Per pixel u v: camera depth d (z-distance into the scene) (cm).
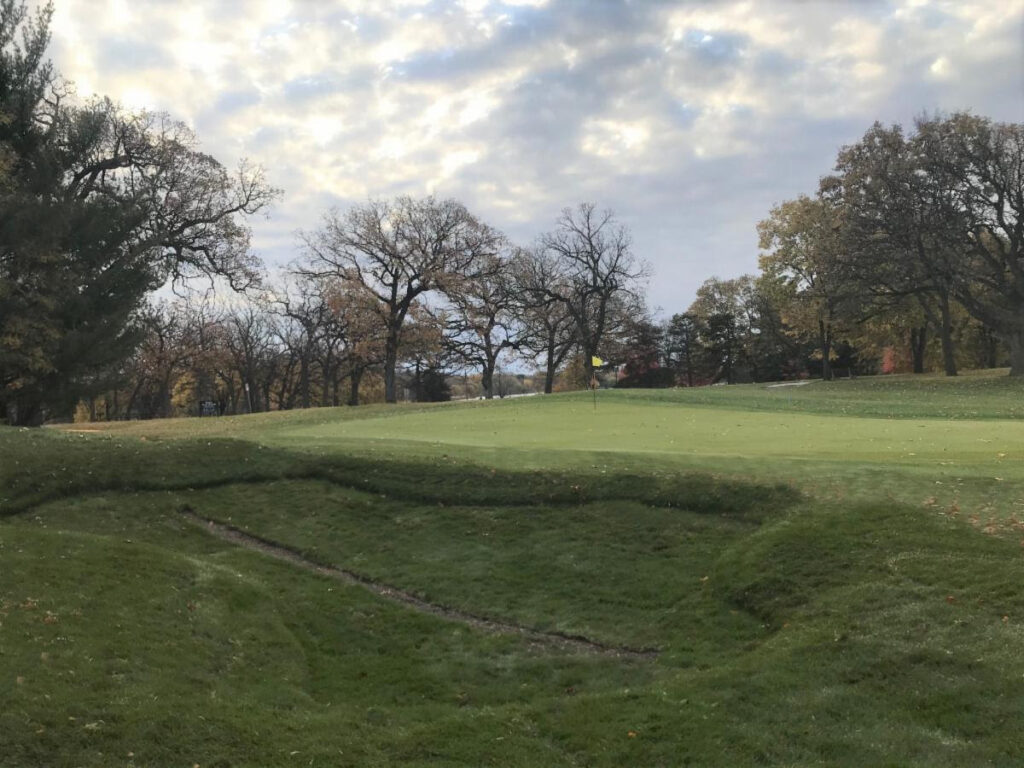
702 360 9069
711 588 1063
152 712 708
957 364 7338
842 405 2966
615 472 1427
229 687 818
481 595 1120
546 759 691
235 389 8019
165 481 1548
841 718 713
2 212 2525
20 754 617
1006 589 874
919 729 679
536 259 6400
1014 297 4300
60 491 1490
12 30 2900
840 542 1071
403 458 1585
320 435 2061
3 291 2495
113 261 3058
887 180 4256
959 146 4141
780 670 809
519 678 915
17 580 972
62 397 2905
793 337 7925
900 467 1356
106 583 1010
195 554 1276
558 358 6656
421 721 790
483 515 1354
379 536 1323
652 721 742
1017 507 1099
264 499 1487
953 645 793
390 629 1042
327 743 708
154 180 3575
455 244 5259
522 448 1686
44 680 731
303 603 1107
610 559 1179
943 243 4181
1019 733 650
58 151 2986
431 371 7581
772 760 659
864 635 847
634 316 6906
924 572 952
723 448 1727
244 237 4012
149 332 4025
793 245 5688
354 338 5453
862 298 4612
